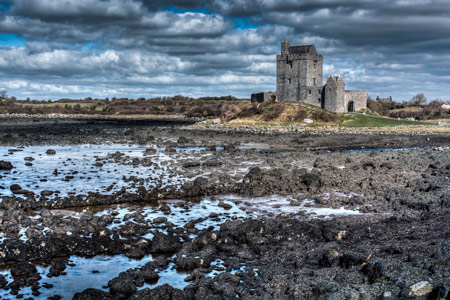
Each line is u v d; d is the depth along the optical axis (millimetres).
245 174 46781
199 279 20172
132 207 33969
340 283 18500
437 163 48500
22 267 21922
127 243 25094
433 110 151375
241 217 31094
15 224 28219
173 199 36969
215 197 37625
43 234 26766
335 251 21531
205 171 49188
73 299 18484
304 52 122812
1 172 47594
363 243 23891
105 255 24219
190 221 29469
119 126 128750
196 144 79562
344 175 44656
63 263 22562
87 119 171750
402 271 17969
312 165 52375
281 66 127000
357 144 79188
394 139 83625
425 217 28250
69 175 46375
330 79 115688
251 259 22984
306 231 26766
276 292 18438
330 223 28297
